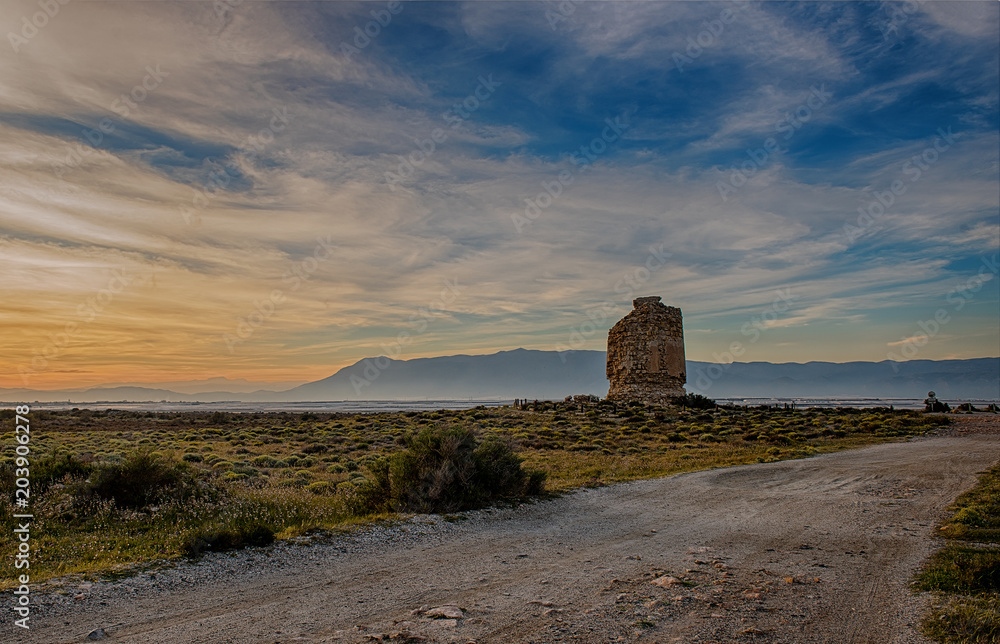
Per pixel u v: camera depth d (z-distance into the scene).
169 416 70.75
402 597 8.42
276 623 7.31
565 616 7.56
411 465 15.74
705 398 60.50
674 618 7.52
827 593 8.68
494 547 11.59
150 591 8.41
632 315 61.84
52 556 10.12
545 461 27.30
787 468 24.66
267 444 36.62
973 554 10.78
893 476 21.78
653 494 18.55
